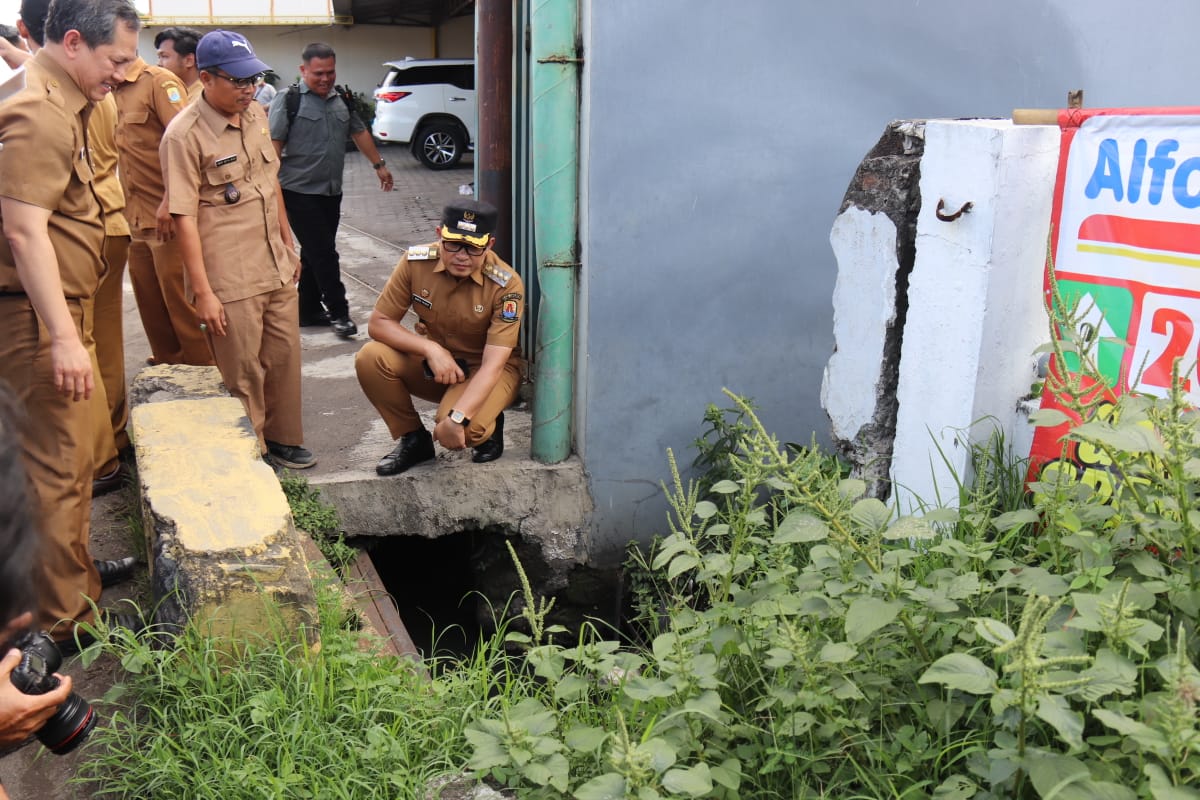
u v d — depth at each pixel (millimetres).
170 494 3277
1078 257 2955
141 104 4660
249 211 4219
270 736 2701
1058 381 2631
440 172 17547
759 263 4688
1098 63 4742
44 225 3090
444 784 2600
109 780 2721
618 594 5004
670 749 2076
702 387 4789
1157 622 2238
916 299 3281
